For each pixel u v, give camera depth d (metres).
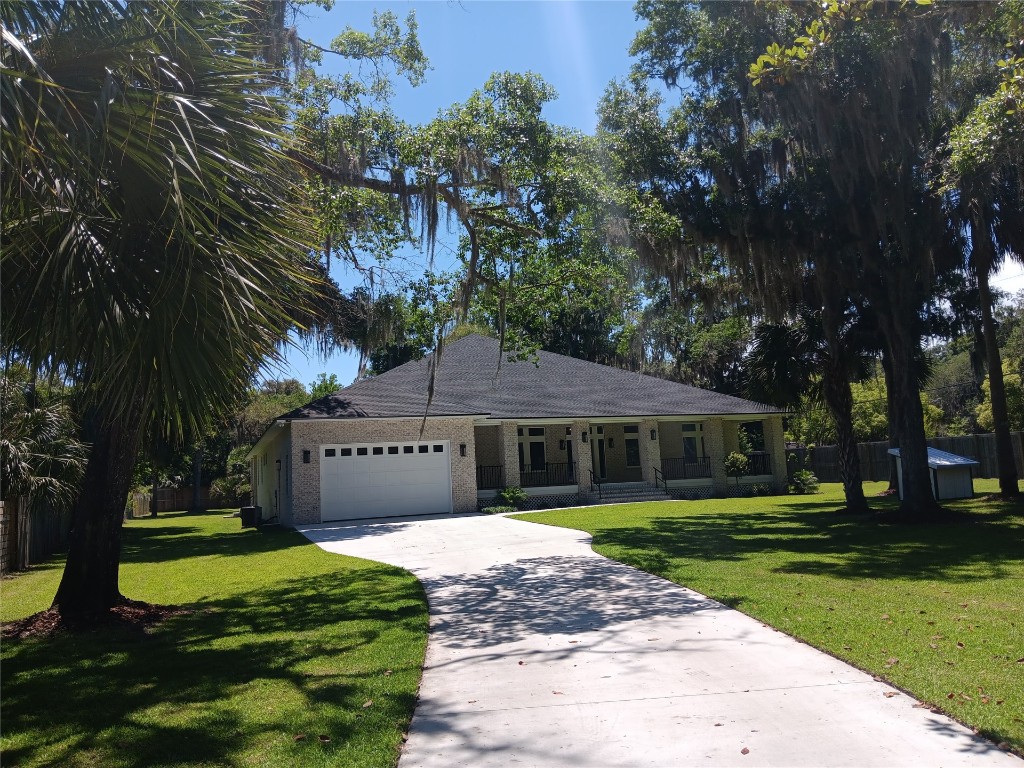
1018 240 17.61
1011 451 19.81
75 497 15.36
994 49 12.88
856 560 10.74
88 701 5.40
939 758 3.90
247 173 4.75
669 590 8.87
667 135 16.20
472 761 4.14
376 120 10.94
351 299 15.19
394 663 6.18
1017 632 6.27
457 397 24.42
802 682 5.23
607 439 28.48
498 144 10.91
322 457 21.42
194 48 4.64
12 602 10.48
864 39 12.84
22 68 4.05
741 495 27.88
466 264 12.24
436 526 18.38
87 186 4.24
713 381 39.88
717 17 15.04
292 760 4.17
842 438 18.88
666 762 4.00
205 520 32.75
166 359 4.64
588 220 11.32
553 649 6.48
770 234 15.81
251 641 7.24
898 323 16.12
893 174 14.89
